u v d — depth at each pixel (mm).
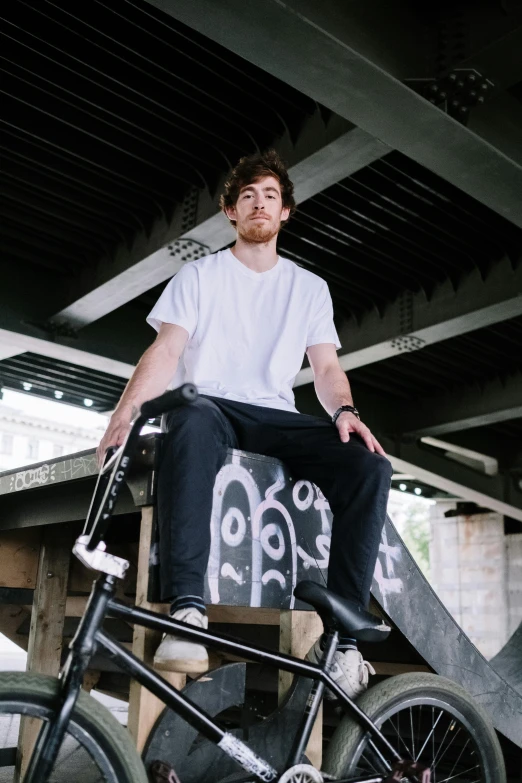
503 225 6883
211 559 1960
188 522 1804
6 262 8180
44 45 5117
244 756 1639
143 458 1974
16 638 4109
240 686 1926
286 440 2133
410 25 4867
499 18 4688
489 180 5602
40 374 10562
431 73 4859
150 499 1925
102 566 1508
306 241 7402
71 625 4094
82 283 8023
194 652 1626
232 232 6574
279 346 2223
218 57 5031
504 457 13531
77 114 5805
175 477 1838
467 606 17000
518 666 3438
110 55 5230
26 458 30406
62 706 1432
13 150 6094
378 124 5031
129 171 6375
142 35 5055
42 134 5895
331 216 7062
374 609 2605
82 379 10633
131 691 1860
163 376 2061
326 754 1901
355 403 11461
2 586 3541
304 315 2305
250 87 5418
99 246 7680
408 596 2543
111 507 1525
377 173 6355
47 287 8414
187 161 6203
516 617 16156
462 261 7723
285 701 1987
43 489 3248
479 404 10719
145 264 7160
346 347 8984
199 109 5703
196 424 1891
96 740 1485
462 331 8078
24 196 6820
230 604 1980
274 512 2133
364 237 7371
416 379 11117
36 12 4879
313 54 4469
